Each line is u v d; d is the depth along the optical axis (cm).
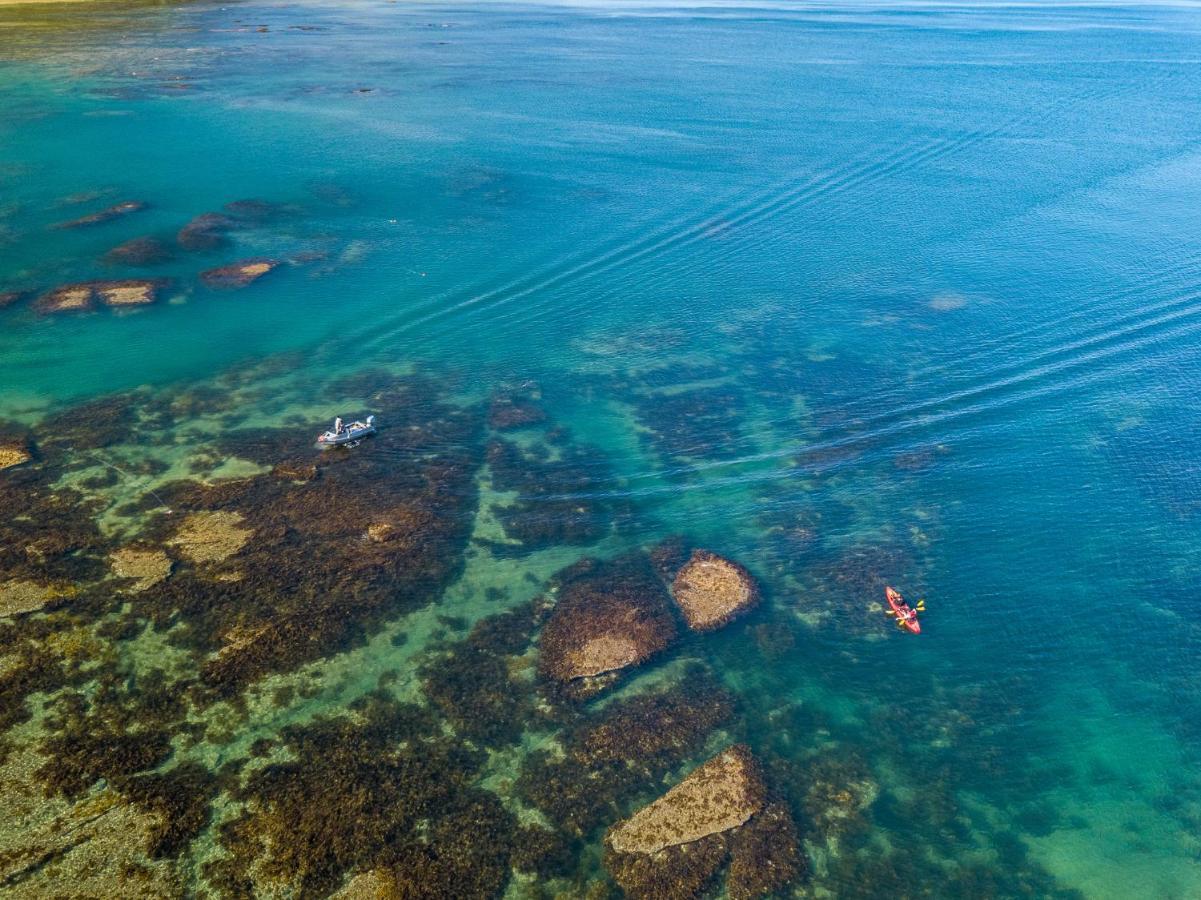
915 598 3544
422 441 4309
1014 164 8200
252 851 2462
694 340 5328
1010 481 4131
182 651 3078
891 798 2814
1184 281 5838
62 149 7881
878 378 4931
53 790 2573
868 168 8025
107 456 4056
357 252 6172
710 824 2667
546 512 3916
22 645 3042
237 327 5212
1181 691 3189
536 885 2472
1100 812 2798
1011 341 5234
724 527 3891
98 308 5284
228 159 7894
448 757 2806
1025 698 3162
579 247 6359
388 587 3428
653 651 3234
